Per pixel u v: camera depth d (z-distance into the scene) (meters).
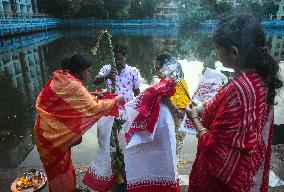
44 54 20.38
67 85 2.44
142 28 54.38
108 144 2.98
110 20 54.12
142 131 2.59
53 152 2.46
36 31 40.53
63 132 2.43
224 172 1.41
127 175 2.71
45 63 16.73
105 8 54.34
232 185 1.41
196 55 18.94
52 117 2.42
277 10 50.94
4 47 24.61
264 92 1.36
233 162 1.38
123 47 3.65
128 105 2.62
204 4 51.03
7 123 7.29
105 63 14.98
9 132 6.63
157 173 2.66
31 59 18.25
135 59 18.30
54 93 2.43
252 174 1.44
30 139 6.14
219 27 1.43
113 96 3.02
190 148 5.25
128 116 2.64
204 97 2.16
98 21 53.94
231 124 1.36
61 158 2.49
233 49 1.38
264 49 1.40
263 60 1.37
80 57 2.67
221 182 1.52
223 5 48.91
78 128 2.47
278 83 1.44
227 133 1.38
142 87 10.23
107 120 2.95
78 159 4.99
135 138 2.61
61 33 42.75
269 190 2.99
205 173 1.58
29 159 5.10
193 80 10.56
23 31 35.28
